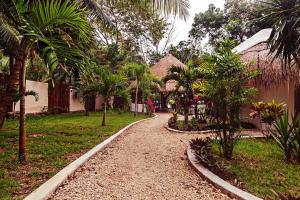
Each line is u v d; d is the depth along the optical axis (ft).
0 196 12.41
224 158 21.47
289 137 21.24
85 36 16.03
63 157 20.76
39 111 59.98
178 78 45.14
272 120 30.07
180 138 33.17
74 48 13.67
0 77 46.85
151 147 27.22
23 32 15.72
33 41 17.52
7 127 36.86
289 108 36.37
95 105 83.56
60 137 29.96
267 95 38.60
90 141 28.22
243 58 36.78
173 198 13.61
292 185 15.67
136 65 70.28
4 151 22.11
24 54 18.16
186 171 18.51
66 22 14.39
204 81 22.15
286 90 36.73
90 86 42.16
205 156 19.31
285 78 33.65
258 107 31.30
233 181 15.97
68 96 71.77
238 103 20.86
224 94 20.86
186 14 23.13
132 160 21.42
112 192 14.14
